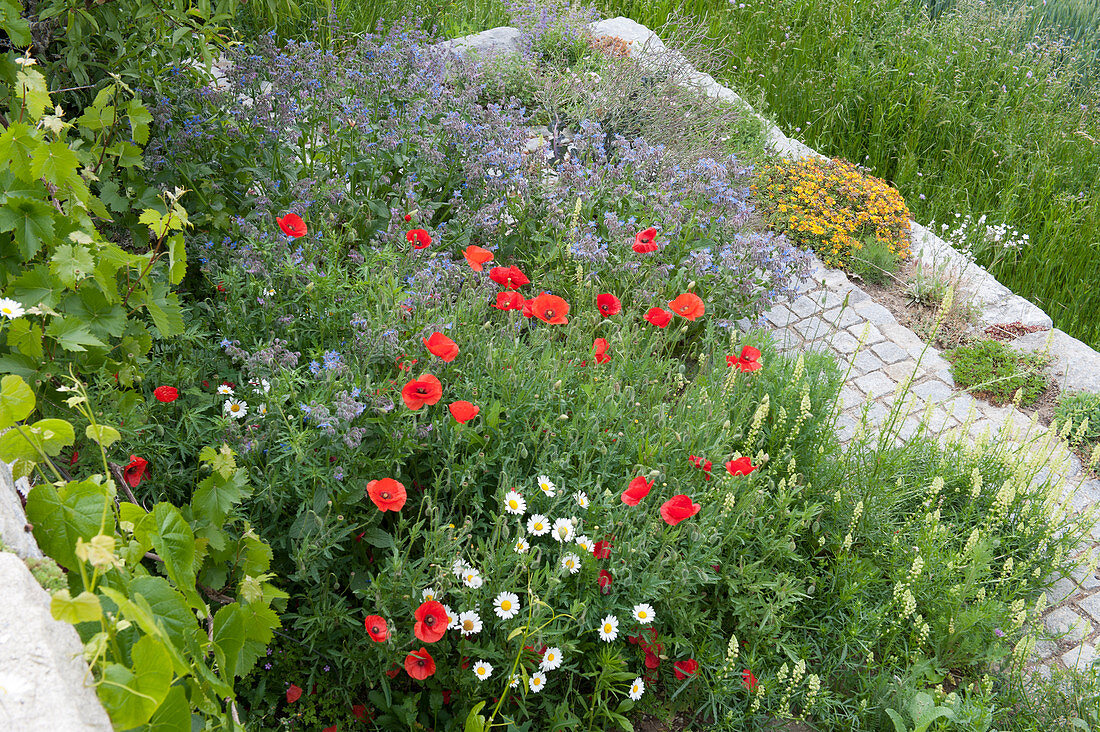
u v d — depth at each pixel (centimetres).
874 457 398
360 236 466
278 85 446
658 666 314
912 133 774
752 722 308
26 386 153
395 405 313
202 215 408
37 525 140
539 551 279
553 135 643
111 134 355
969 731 299
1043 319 568
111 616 120
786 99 828
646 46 744
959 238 696
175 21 436
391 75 494
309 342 375
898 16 889
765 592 341
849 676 330
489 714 278
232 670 158
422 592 269
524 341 433
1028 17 904
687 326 479
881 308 571
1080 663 355
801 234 621
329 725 276
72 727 103
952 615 334
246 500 286
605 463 334
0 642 109
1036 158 757
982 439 415
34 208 200
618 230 466
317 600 275
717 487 348
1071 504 438
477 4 845
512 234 487
